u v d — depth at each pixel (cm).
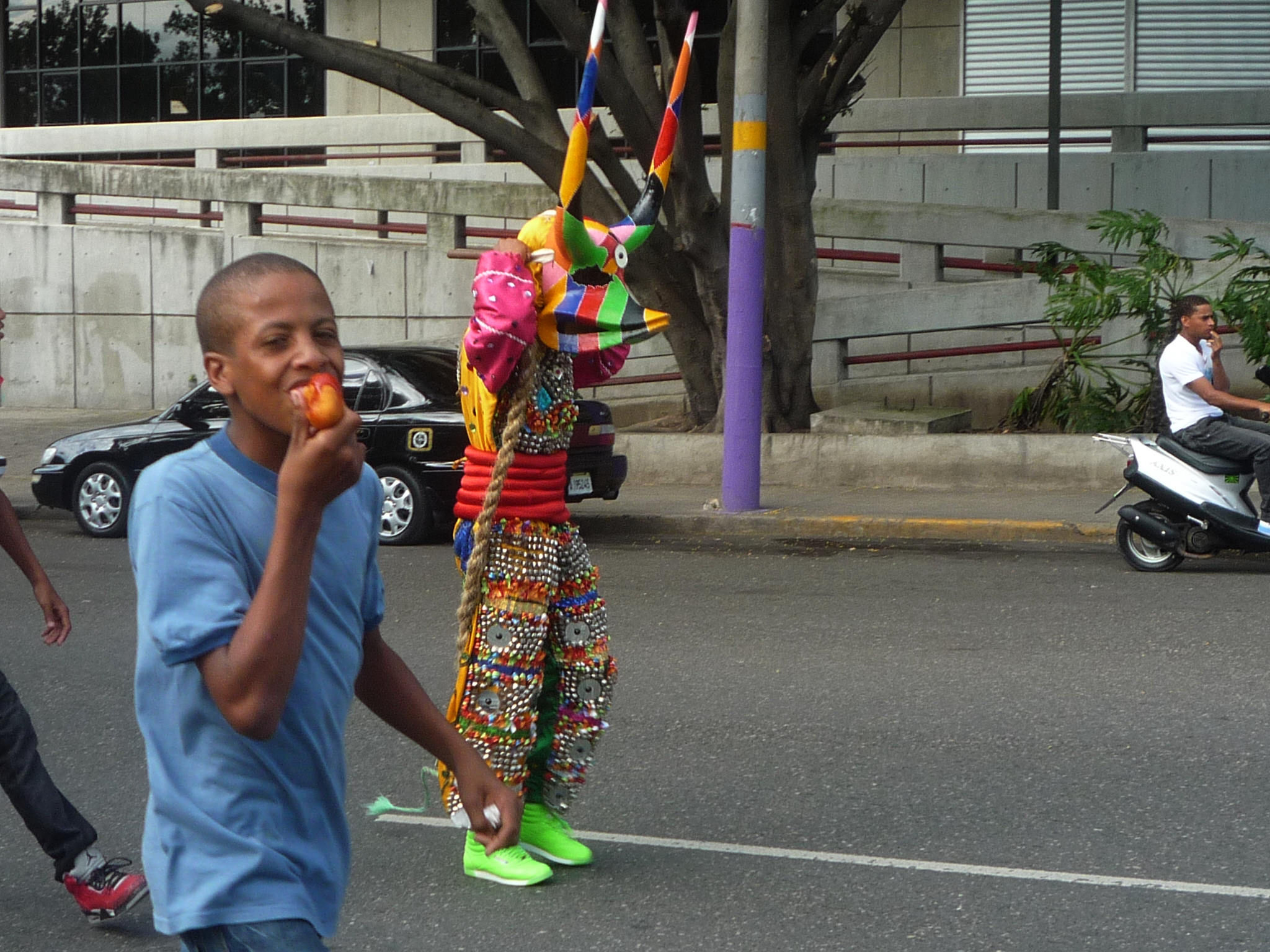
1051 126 2003
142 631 258
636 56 1627
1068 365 1647
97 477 1451
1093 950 452
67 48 3172
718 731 702
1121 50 2328
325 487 238
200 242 2283
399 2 2856
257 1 2956
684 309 1727
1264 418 1083
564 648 530
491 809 307
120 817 598
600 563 1217
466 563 529
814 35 1614
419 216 2517
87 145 2814
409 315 2177
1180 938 460
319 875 266
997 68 2397
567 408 520
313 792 267
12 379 2389
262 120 2662
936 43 2428
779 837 561
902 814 582
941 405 1870
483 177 2473
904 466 1561
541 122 1648
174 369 2314
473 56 2825
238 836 255
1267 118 2109
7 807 620
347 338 2217
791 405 1725
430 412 1316
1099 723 704
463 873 532
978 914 482
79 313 2355
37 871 546
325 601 265
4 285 2386
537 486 514
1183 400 1112
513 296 485
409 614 1012
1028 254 1916
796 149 1620
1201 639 884
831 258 1942
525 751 514
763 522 1370
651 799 607
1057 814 578
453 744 305
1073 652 855
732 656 859
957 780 623
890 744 677
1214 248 1747
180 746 257
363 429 1330
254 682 238
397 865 541
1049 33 2292
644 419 2031
